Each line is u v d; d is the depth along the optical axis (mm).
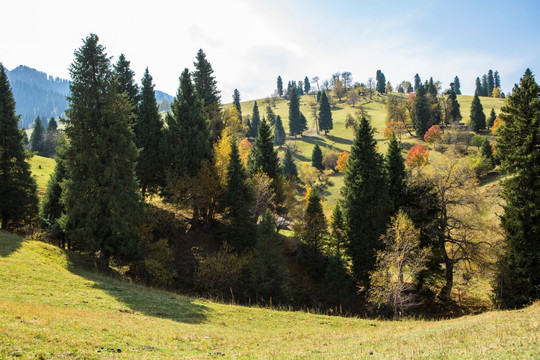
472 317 20031
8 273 17406
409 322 23781
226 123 52688
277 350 12531
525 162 27500
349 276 36156
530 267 26906
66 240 35281
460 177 32812
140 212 28781
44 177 58250
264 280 30953
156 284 29375
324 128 143125
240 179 38250
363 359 10047
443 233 33406
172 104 41875
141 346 10555
